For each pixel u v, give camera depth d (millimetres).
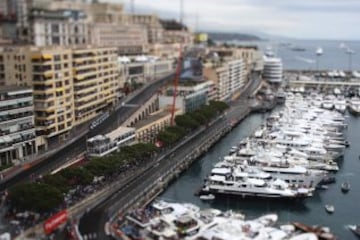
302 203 190875
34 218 155000
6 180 189875
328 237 153625
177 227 154250
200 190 198000
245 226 155750
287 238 151000
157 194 192750
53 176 175875
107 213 162875
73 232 146000
